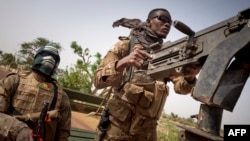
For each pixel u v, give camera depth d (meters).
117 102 3.09
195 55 1.86
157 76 2.41
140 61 2.60
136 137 3.10
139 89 2.86
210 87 1.40
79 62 15.19
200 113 1.50
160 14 3.09
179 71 2.03
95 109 7.06
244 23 1.49
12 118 2.61
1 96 2.71
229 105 1.39
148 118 3.04
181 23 1.80
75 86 14.33
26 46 25.14
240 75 1.44
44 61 2.97
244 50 1.42
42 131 2.86
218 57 1.44
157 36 3.10
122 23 3.28
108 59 3.06
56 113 2.92
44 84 3.02
